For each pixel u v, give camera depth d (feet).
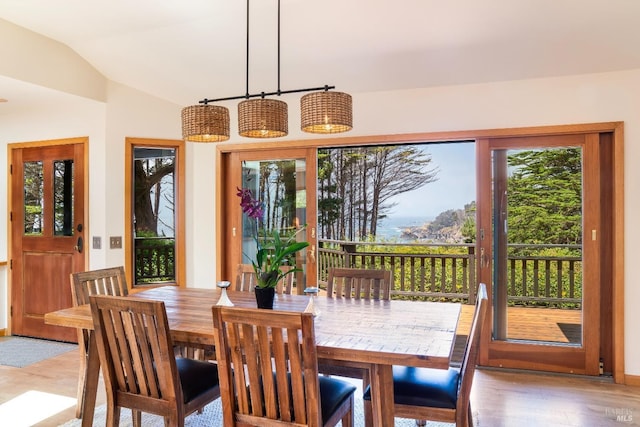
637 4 8.80
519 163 11.66
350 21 10.05
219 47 11.38
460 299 19.16
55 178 14.17
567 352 11.28
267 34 10.70
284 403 5.59
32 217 14.53
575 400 9.71
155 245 14.29
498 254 11.86
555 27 9.62
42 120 14.28
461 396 6.23
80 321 7.32
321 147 13.28
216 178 14.25
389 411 6.04
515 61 10.78
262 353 5.58
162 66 12.51
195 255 14.48
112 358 6.72
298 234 13.52
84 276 8.93
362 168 22.84
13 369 11.59
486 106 11.64
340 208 23.15
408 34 10.25
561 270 11.45
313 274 13.37
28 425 8.61
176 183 14.44
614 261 10.84
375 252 19.61
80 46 12.05
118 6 9.93
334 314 7.63
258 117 7.61
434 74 11.55
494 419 8.83
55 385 10.55
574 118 11.00
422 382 6.77
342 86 12.35
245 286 10.42
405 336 6.25
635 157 10.57
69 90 12.19
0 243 14.97
